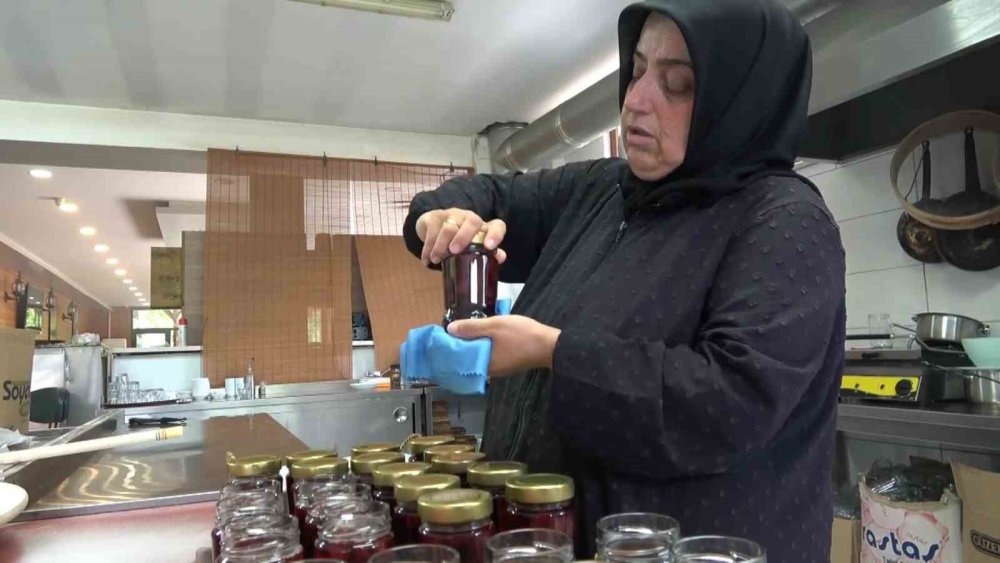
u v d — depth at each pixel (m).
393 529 0.63
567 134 3.29
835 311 0.68
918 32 1.47
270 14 2.70
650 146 0.81
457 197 1.08
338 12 2.71
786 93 0.83
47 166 4.05
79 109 3.57
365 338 4.02
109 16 2.66
